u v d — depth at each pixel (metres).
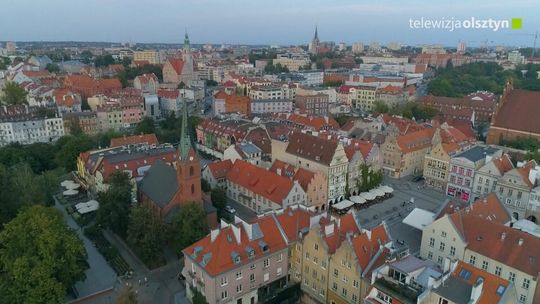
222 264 71.69
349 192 128.00
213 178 125.38
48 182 120.19
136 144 150.12
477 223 82.75
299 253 80.88
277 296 78.94
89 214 114.12
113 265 90.38
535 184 113.25
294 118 195.75
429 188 140.50
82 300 77.94
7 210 90.75
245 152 142.12
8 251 71.31
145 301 78.75
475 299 54.62
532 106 168.50
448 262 60.66
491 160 121.81
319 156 123.25
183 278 85.38
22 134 193.50
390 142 149.38
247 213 116.75
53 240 70.94
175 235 88.94
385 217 116.88
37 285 67.38
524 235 75.94
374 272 63.94
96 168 124.19
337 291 73.94
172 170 106.31
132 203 104.06
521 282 73.06
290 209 86.94
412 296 58.44
